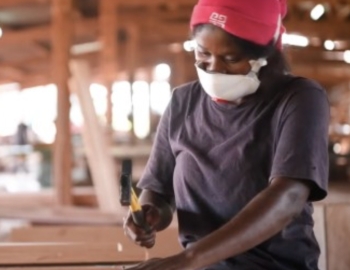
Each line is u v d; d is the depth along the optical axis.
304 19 10.93
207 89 1.26
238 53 1.20
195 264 1.08
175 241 1.92
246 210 1.12
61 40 5.70
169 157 1.47
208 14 1.19
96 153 4.96
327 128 1.22
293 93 1.24
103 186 4.75
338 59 15.62
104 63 9.04
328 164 1.21
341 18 10.95
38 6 10.19
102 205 4.63
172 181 1.49
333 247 1.79
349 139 12.49
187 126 1.39
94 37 12.28
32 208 4.63
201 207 1.33
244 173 1.27
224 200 1.29
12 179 11.29
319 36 11.05
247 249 1.12
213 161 1.31
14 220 4.52
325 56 15.20
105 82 9.03
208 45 1.21
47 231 2.36
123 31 12.18
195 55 1.27
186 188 1.35
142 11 11.27
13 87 17.34
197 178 1.33
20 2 9.65
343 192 5.87
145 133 11.95
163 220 1.45
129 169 1.27
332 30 10.92
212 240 1.09
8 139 16.92
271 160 1.25
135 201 1.30
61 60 5.55
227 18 1.18
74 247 1.83
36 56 13.73
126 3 9.04
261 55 1.21
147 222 1.38
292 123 1.20
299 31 10.82
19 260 1.76
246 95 1.26
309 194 1.18
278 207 1.12
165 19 11.37
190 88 1.43
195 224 1.33
